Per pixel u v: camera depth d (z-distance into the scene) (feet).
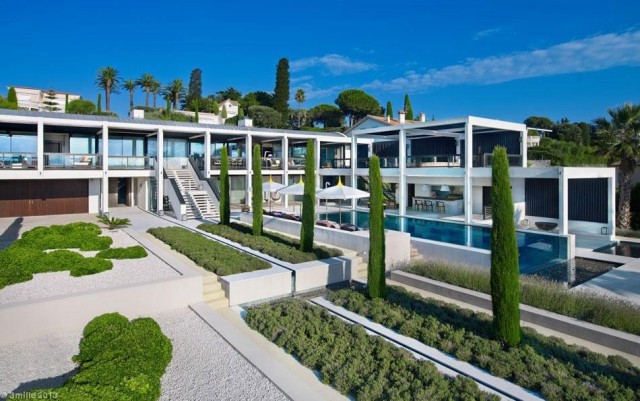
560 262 52.70
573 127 185.37
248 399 20.62
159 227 65.31
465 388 21.66
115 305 31.04
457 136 92.17
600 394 21.07
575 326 29.35
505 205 26.14
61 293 31.83
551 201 75.25
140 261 42.78
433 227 72.33
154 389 19.34
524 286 36.19
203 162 101.40
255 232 57.62
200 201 84.43
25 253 41.09
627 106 68.23
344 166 118.73
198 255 45.83
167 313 32.99
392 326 30.35
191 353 25.72
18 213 82.74
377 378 22.48
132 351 22.16
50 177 76.38
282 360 25.77
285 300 36.86
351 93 237.04
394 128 86.53
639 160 78.13
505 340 26.25
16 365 23.91
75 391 17.39
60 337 27.76
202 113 243.40
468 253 49.90
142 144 99.96
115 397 17.52
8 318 26.84
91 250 47.73
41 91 269.85
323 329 29.32
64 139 90.12
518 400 21.09
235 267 41.06
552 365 23.84
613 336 27.45
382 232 35.45
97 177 82.17
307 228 48.34
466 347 26.20
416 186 100.42
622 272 47.21
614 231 66.28
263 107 236.02
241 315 34.32
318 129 208.13
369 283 35.63
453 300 37.55
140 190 96.37
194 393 21.11
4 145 84.38
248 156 99.66
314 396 20.63
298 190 69.31
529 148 114.01
